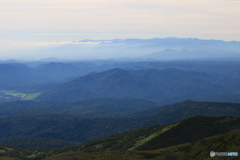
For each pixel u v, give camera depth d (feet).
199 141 347.56
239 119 490.90
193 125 522.88
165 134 522.06
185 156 318.45
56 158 372.79
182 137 474.08
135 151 373.81
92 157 359.25
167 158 327.26
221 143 313.94
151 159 333.83
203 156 302.04
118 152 376.27
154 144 479.41
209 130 474.49
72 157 365.81
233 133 325.21
